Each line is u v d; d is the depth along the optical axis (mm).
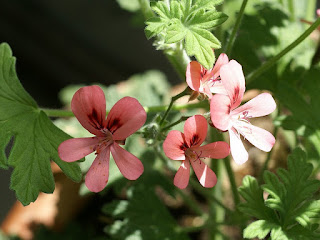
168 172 297
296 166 200
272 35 247
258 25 248
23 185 194
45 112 201
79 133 270
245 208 198
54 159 194
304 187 196
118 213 260
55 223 285
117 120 159
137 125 156
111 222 288
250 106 169
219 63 171
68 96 360
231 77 160
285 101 228
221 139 233
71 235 283
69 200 289
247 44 245
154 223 259
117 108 157
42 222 283
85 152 164
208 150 164
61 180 291
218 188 271
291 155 202
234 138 163
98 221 290
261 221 194
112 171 259
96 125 162
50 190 194
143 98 304
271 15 251
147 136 186
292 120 224
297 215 192
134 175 157
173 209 302
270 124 315
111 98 292
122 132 159
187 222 296
